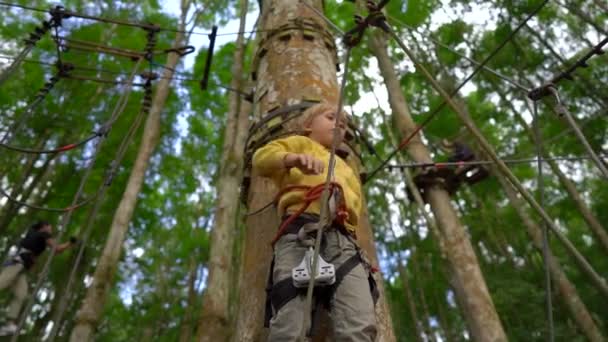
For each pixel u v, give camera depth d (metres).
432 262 16.39
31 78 12.84
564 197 15.41
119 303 18.48
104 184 3.41
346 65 2.16
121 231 8.57
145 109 4.49
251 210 2.74
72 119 13.09
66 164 14.08
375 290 1.95
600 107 11.97
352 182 2.27
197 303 17.36
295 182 2.13
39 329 12.92
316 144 2.29
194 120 16.05
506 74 13.73
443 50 14.67
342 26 13.88
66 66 4.66
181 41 13.16
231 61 15.20
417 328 13.39
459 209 16.95
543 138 13.41
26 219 12.90
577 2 11.92
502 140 15.99
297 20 3.89
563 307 12.44
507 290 13.02
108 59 14.19
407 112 9.95
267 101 3.32
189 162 17.27
